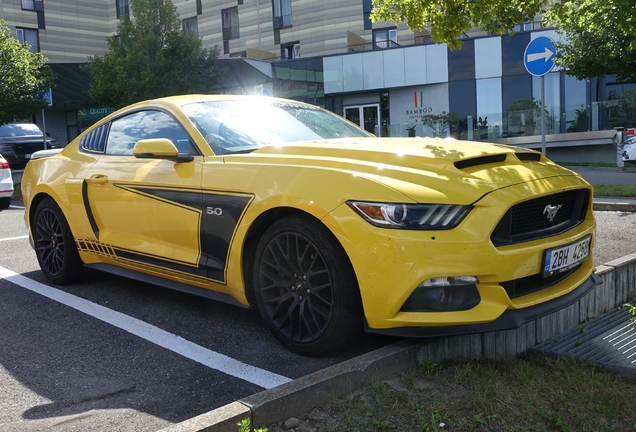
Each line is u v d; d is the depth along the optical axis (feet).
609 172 49.73
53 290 15.28
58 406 8.75
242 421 7.22
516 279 9.36
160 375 9.77
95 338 11.62
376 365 8.82
